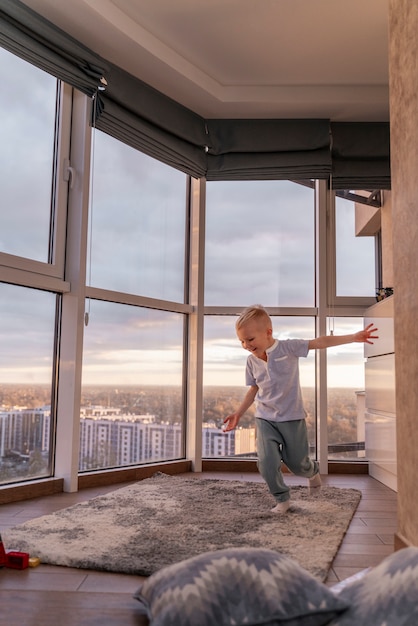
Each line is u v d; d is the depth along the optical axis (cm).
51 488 281
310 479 276
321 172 374
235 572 115
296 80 347
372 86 353
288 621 108
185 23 293
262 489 288
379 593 106
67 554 176
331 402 379
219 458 374
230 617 108
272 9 280
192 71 330
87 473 302
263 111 367
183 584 114
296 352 254
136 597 131
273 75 341
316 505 255
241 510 241
